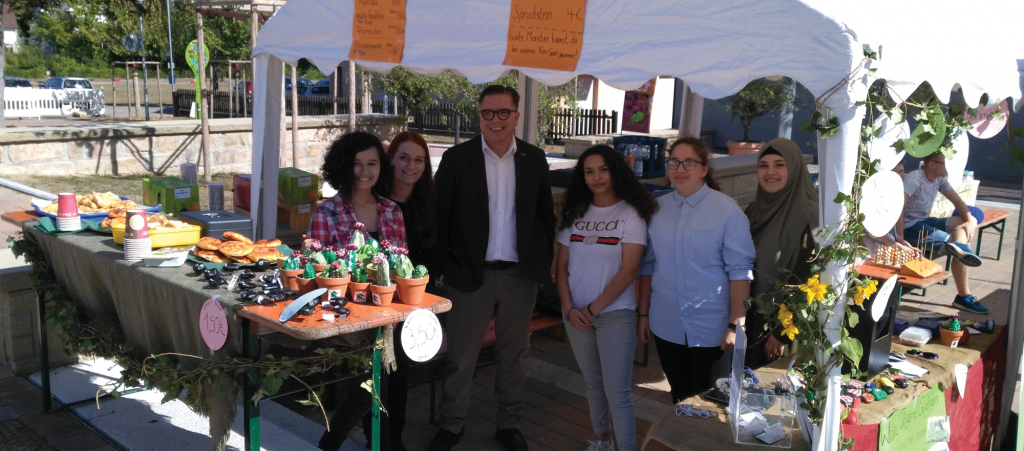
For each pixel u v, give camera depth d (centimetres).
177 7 3384
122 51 3881
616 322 349
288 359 289
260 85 495
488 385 496
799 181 346
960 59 312
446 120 2005
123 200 450
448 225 376
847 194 264
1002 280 819
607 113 2059
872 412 305
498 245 373
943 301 720
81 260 370
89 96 2248
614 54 340
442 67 406
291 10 484
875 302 282
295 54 474
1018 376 494
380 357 304
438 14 411
